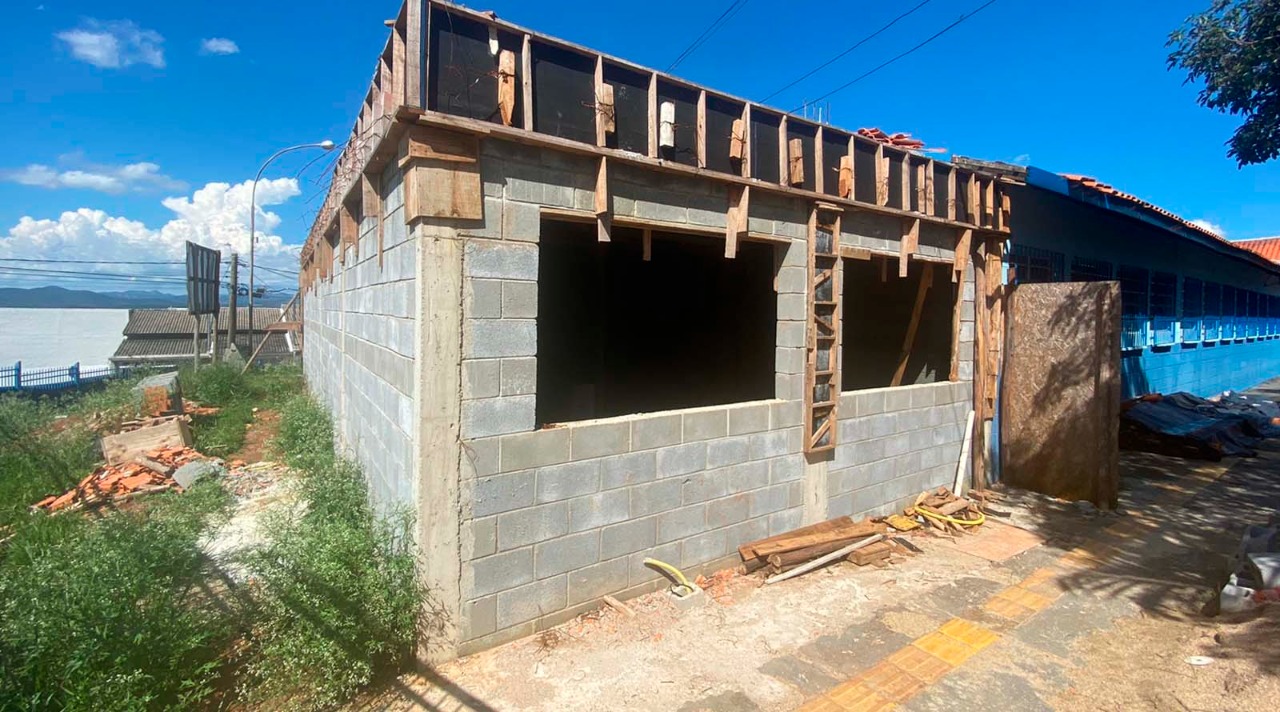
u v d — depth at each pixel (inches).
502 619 151.5
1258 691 119.1
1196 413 425.7
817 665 145.2
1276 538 192.4
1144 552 216.7
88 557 143.1
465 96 142.9
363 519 189.9
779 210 202.5
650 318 385.1
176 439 335.6
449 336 141.3
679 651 150.3
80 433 350.9
